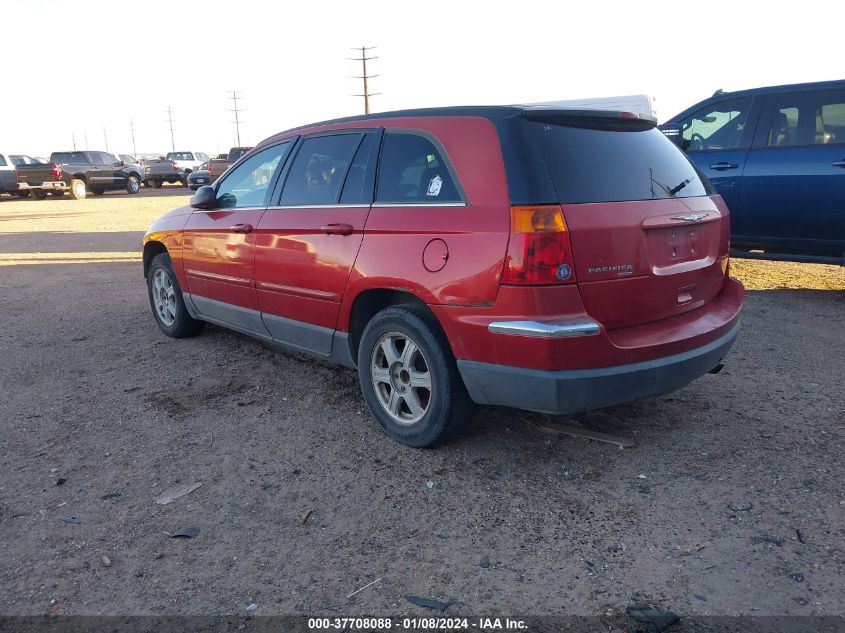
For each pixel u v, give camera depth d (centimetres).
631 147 357
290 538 297
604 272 315
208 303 540
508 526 303
